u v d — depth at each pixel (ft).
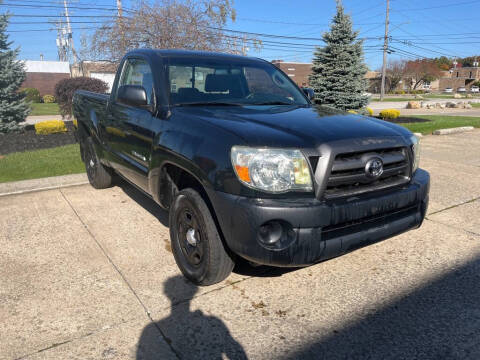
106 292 9.41
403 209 9.54
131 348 7.50
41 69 139.13
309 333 7.97
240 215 7.93
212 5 59.57
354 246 8.61
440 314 8.57
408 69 260.62
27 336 7.83
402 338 7.80
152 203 15.92
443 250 11.78
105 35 58.13
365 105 54.95
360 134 8.86
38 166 21.18
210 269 9.06
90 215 14.53
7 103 35.99
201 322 8.30
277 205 7.79
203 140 8.85
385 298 9.21
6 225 13.53
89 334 7.90
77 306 8.84
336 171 8.30
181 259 10.04
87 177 19.08
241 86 12.67
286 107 11.56
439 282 9.91
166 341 7.72
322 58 54.03
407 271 10.50
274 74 14.01
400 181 9.58
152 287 9.64
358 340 7.75
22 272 10.34
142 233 12.89
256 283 9.88
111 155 14.53
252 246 7.96
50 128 33.81
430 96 207.41
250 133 8.37
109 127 14.29
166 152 9.88
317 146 8.16
